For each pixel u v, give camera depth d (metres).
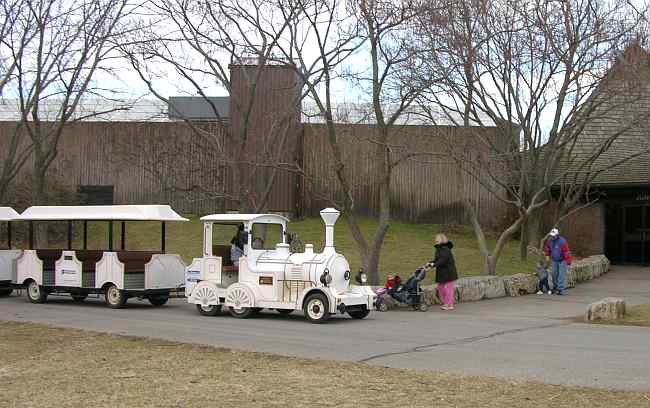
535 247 29.41
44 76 25.89
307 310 15.38
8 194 32.56
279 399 8.17
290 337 13.04
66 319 15.93
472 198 35.31
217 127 31.42
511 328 14.33
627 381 9.00
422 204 36.03
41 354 11.25
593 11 22.66
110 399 8.24
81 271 19.06
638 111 24.64
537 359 10.65
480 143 25.31
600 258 29.50
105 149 35.53
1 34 26.39
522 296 21.19
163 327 14.52
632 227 32.44
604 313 15.50
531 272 25.05
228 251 17.11
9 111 34.12
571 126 23.30
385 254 28.11
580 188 26.98
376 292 17.72
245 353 11.11
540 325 14.83
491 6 21.95
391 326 14.70
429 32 20.70
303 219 35.44
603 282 25.39
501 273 24.47
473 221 24.20
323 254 15.66
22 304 19.52
